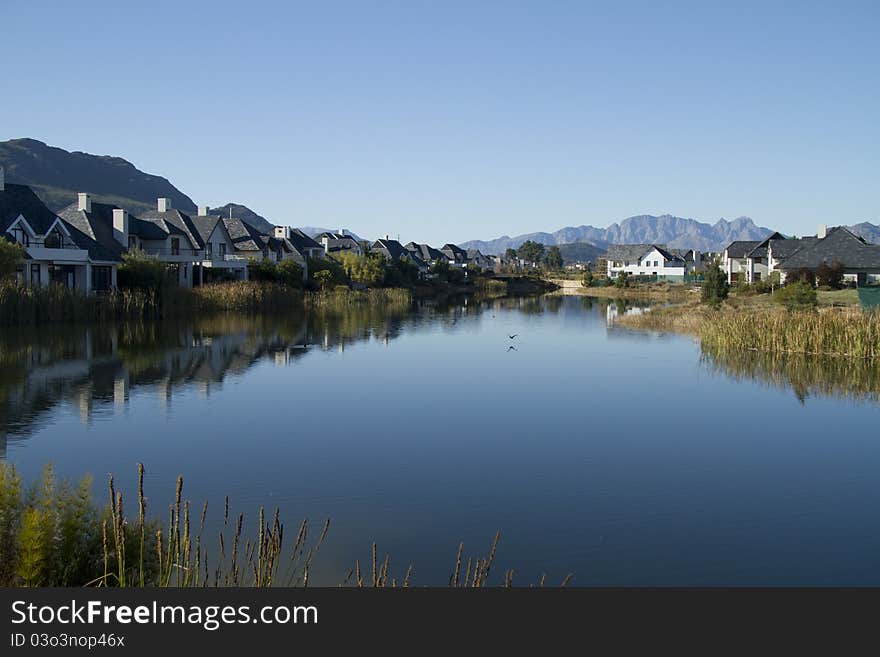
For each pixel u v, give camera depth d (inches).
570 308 3137.3
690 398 1072.8
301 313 2532.0
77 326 1765.5
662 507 615.8
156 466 702.5
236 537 391.5
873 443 824.9
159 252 2598.4
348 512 591.8
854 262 3016.7
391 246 5462.6
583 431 875.4
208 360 1343.5
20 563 383.2
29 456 722.8
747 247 4306.1
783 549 531.5
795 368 1338.6
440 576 474.9
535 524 573.3
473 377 1242.0
